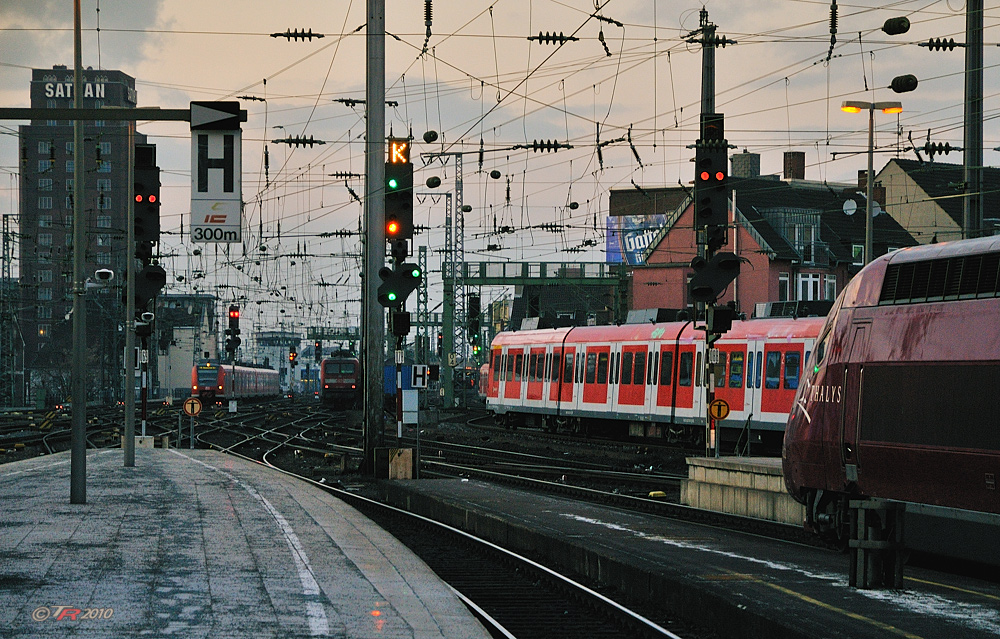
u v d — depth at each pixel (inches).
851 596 754.8
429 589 808.3
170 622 661.3
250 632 642.2
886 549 783.7
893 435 920.9
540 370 3196.4
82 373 1293.1
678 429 2561.5
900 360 924.6
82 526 1098.1
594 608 837.8
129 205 1932.8
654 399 2610.7
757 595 749.9
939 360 885.8
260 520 1184.8
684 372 2512.3
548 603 874.1
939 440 875.4
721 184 1568.7
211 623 662.5
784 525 1214.9
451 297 4473.4
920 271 935.0
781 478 1270.9
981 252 880.3
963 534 853.8
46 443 2849.4
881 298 969.5
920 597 757.3
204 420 4350.4
